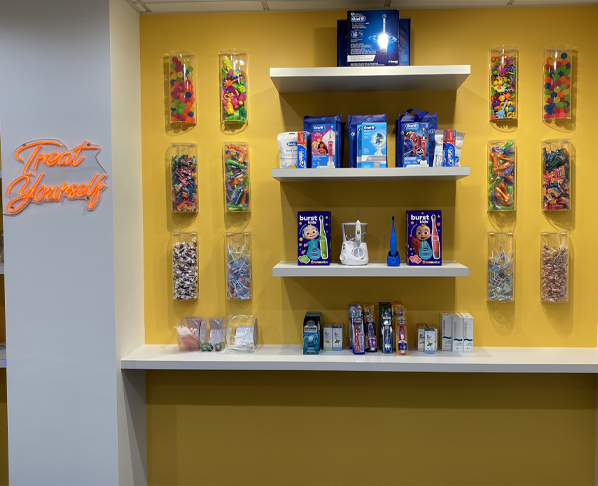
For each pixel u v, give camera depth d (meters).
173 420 2.31
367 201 2.22
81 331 1.94
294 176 1.92
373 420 2.27
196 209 2.23
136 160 2.20
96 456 1.96
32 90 1.92
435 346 2.10
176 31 2.23
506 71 2.10
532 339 2.21
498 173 2.12
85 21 1.89
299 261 2.06
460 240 2.21
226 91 2.17
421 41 2.18
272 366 1.99
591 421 2.21
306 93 2.21
